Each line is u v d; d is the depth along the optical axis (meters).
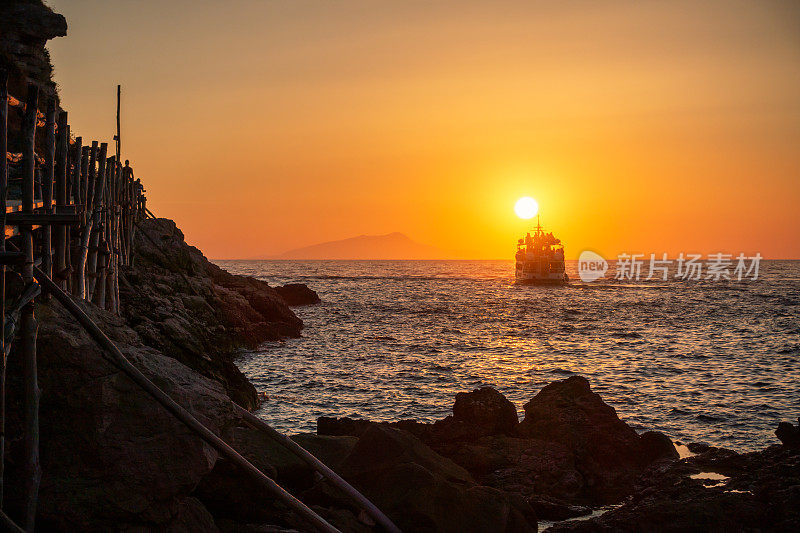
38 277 9.02
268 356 42.91
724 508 12.66
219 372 25.50
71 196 16.39
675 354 47.97
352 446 13.84
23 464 8.59
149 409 9.41
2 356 7.72
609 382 35.25
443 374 37.47
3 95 8.23
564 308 98.56
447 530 11.36
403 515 11.41
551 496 16.02
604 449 17.94
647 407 28.45
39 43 30.98
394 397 30.25
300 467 12.13
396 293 133.50
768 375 37.78
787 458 15.88
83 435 8.96
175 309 29.00
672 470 16.72
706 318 82.00
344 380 34.59
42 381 9.03
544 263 172.50
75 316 9.09
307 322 69.94
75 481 8.79
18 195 19.45
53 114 11.52
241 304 50.78
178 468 9.31
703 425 25.17
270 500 10.91
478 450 17.47
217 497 10.54
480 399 19.67
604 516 13.76
